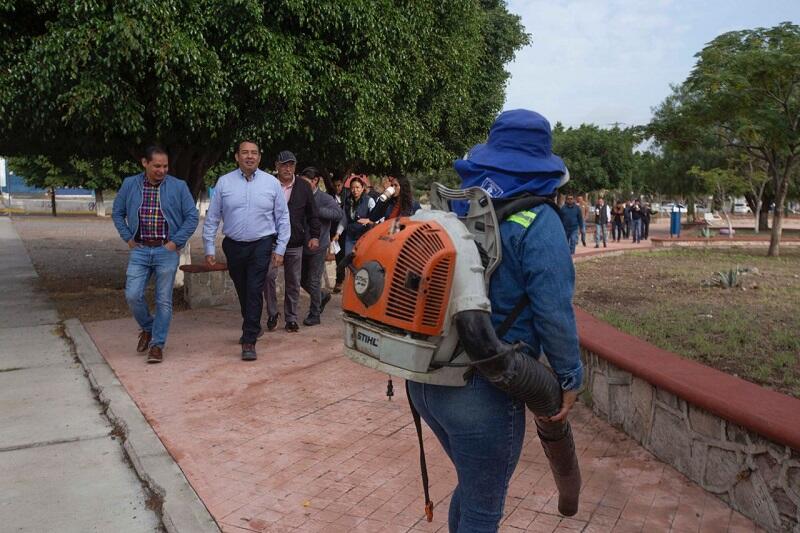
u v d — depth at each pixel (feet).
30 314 26.61
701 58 49.83
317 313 24.72
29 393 16.58
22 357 19.99
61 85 22.36
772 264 48.57
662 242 68.33
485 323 6.39
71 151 33.37
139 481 11.89
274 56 24.58
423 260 6.48
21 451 13.07
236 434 13.82
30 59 22.09
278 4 25.04
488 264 6.81
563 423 7.39
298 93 24.93
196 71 23.07
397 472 12.12
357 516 10.52
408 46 30.58
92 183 112.88
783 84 48.78
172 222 18.95
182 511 10.53
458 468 7.19
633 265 48.08
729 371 16.97
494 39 57.93
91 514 10.69
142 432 13.70
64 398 16.22
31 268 42.93
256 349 20.83
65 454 12.98
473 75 45.75
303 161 32.96
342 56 27.94
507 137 7.23
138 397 15.99
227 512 10.58
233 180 19.56
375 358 6.91
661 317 24.54
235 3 23.57
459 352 6.73
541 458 12.81
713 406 10.78
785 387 15.56
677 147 56.18
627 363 13.39
